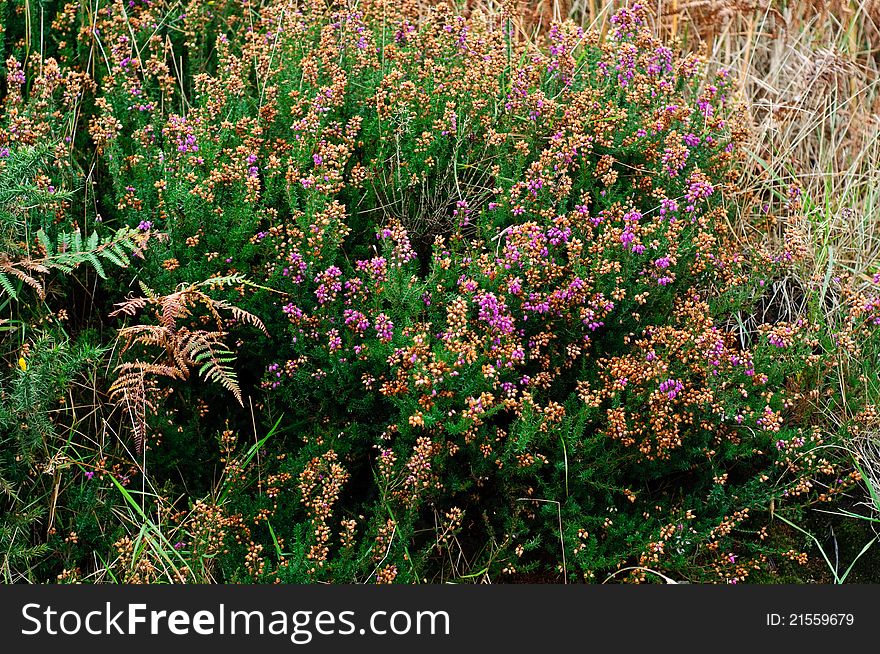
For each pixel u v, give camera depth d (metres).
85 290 3.54
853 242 4.49
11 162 3.10
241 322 3.39
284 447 3.47
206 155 3.63
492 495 3.40
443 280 3.43
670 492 3.54
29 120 3.55
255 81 4.38
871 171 4.66
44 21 4.27
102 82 4.12
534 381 3.34
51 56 4.27
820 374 3.74
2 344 3.23
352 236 3.81
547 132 3.96
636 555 3.25
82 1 4.19
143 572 2.95
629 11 4.26
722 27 5.02
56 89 3.89
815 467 3.45
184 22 4.45
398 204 3.88
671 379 3.26
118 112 3.92
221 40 4.16
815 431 3.50
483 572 3.19
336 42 4.22
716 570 3.23
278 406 3.51
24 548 2.94
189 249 3.46
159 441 3.32
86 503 3.12
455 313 3.15
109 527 3.18
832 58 4.83
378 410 3.40
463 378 3.11
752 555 3.45
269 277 3.42
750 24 5.00
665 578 3.20
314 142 3.67
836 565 3.49
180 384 3.47
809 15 5.21
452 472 3.28
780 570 3.45
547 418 3.17
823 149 4.89
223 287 3.40
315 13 4.30
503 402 3.06
